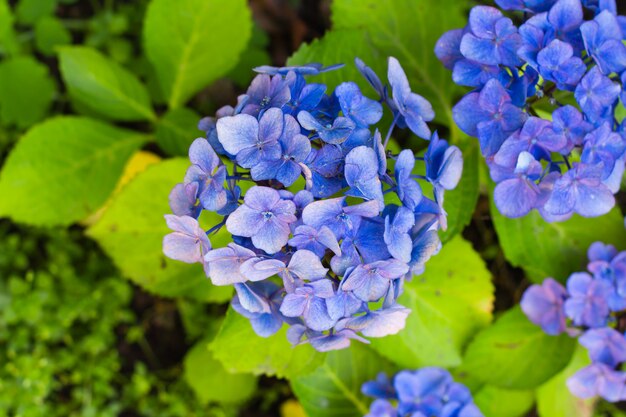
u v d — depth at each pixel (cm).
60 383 83
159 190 68
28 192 73
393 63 57
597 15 60
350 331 56
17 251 83
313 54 65
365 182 54
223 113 58
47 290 80
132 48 85
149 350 85
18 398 78
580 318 67
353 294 55
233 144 54
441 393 69
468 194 66
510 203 61
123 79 74
